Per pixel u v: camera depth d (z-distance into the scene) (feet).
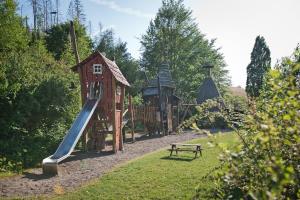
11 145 51.96
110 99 62.59
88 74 63.93
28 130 58.08
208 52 186.60
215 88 124.06
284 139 10.37
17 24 100.07
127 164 45.88
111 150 62.03
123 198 30.68
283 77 11.49
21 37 100.37
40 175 42.29
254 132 13.62
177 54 179.83
